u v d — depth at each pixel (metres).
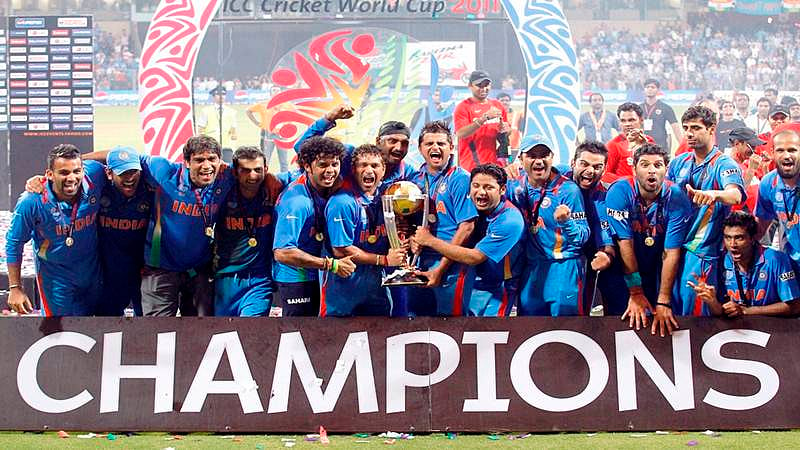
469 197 5.23
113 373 4.93
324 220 5.16
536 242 5.38
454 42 11.70
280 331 4.95
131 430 4.89
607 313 5.57
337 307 5.15
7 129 11.35
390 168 5.39
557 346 4.97
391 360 4.94
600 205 5.33
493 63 11.68
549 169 5.32
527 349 4.96
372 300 5.16
